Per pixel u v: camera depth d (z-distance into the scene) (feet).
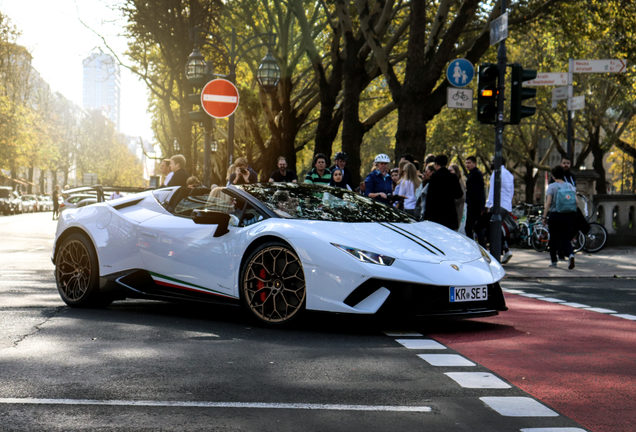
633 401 13.10
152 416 11.46
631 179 167.73
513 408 12.41
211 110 43.98
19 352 16.33
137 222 23.38
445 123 138.72
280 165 43.70
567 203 43.78
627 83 102.27
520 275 39.58
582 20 70.23
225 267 21.16
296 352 16.98
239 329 20.17
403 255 19.65
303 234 19.80
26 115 209.97
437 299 19.40
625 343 19.29
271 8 84.28
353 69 65.31
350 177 42.22
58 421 11.10
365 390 13.47
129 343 17.75
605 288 34.45
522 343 18.98
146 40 95.55
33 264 42.11
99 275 23.75
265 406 12.17
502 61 38.24
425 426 11.21
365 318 18.93
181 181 37.88
